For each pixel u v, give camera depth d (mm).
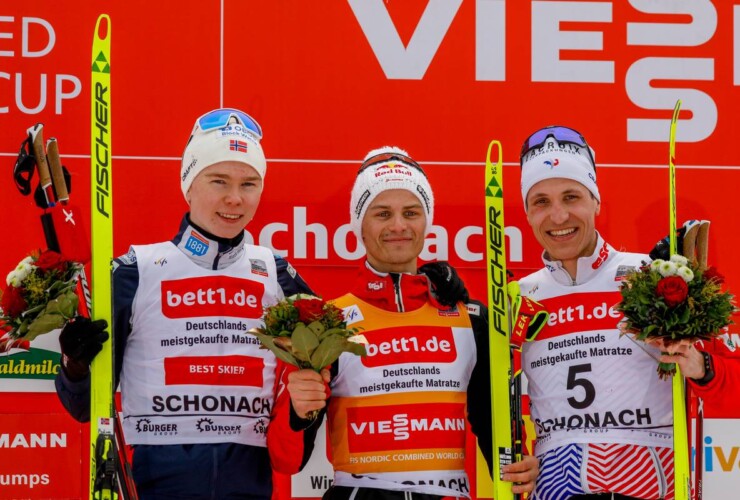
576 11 8445
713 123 8453
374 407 6438
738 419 8148
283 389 6492
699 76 8469
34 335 5996
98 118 6371
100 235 6250
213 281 6559
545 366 6668
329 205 8289
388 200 6664
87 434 8047
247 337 6512
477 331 6797
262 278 6723
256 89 8266
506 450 6520
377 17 8344
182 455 6273
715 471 8133
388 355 6531
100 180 6301
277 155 8266
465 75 8391
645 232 8398
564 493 6410
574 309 6688
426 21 8383
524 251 8352
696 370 6184
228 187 6559
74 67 8195
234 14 8266
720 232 8414
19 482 7953
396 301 6664
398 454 6367
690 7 8484
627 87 8445
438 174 8352
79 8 8195
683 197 8414
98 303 6188
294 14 8305
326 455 8102
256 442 6465
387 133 8336
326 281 8281
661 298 5953
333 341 5809
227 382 6402
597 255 6758
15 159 8125
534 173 6770
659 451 6387
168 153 8195
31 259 6105
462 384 6609
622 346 6500
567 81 8422
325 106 8305
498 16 8414
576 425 6477
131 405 6395
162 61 8211
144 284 6500
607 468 6340
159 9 8211
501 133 8391
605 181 8398
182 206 8203
